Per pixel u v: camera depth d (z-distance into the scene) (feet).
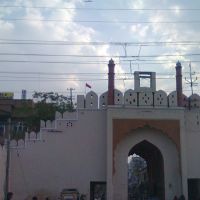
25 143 68.03
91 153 68.18
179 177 68.49
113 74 70.38
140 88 70.13
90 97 69.82
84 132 68.69
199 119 70.54
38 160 67.67
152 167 80.18
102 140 68.64
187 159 68.90
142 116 69.00
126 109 69.00
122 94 69.56
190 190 71.05
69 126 68.80
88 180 67.36
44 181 67.00
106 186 66.59
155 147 70.49
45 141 68.23
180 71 71.87
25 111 108.78
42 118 103.24
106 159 67.46
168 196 68.18
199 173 68.59
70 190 62.18
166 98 70.23
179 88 71.05
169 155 69.51
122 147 69.00
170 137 69.05
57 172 67.41
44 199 66.33
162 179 69.92
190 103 71.00
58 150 68.03
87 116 69.26
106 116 69.10
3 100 114.42
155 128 69.15
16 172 67.10
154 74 71.00
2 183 63.16
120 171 68.08
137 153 84.28
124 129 68.39
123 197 67.00
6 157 66.28
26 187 66.69
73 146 68.23
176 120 69.56
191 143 69.62
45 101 108.78
